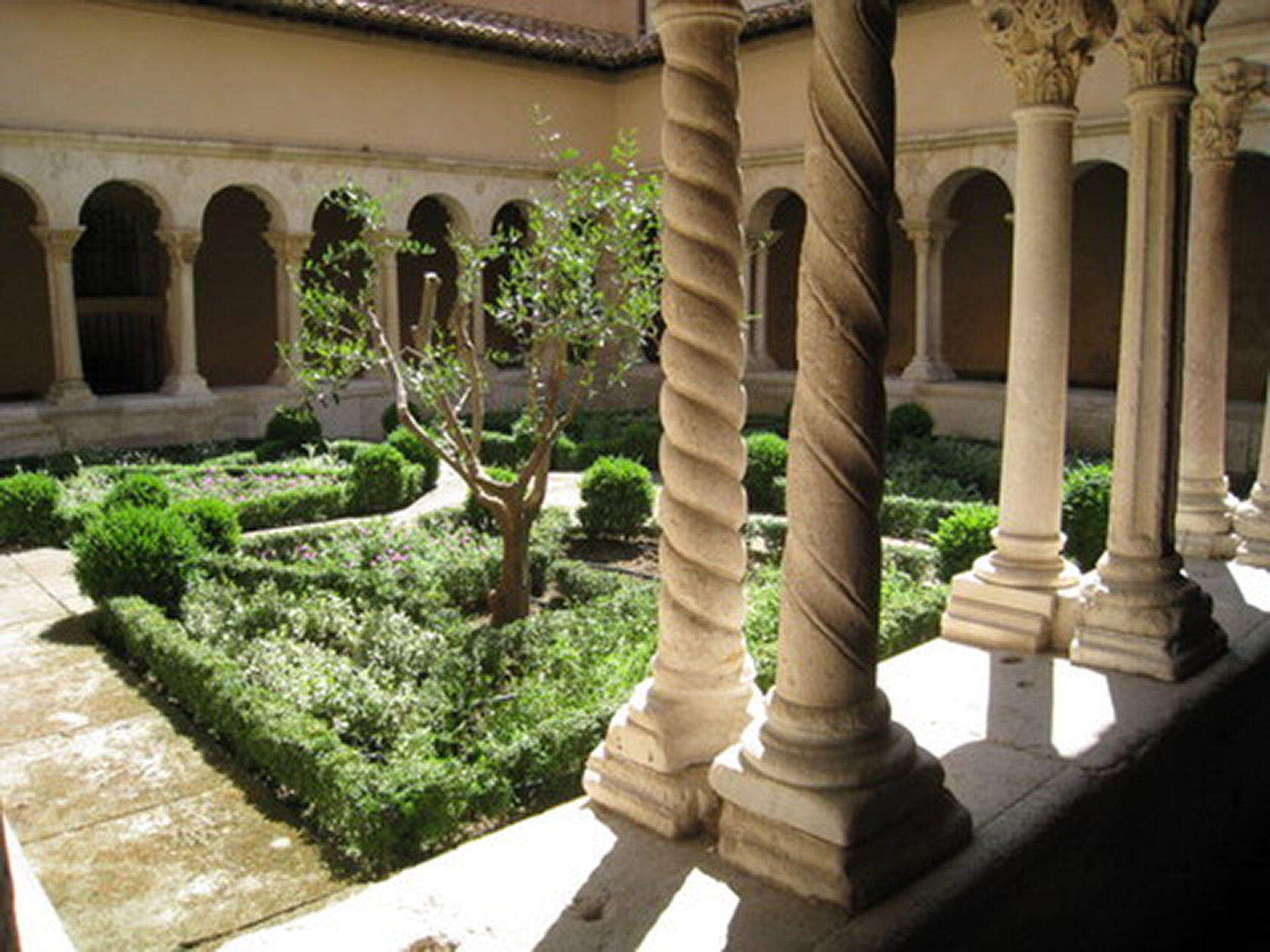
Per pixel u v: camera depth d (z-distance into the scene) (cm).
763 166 1844
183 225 1622
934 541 902
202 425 1659
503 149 1958
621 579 841
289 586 819
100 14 1533
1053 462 511
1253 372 1588
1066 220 495
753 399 1891
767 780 307
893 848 300
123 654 747
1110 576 484
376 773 481
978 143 1574
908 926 283
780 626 317
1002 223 1880
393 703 577
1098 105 1439
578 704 572
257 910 431
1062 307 501
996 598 512
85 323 1955
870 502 302
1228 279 637
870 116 284
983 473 1346
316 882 451
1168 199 465
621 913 292
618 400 2008
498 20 1975
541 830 338
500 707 584
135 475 1024
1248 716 484
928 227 1644
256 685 606
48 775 550
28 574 963
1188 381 647
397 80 1827
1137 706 428
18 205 1836
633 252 815
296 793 521
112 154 1551
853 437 297
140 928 419
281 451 1526
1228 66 608
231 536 945
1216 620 525
